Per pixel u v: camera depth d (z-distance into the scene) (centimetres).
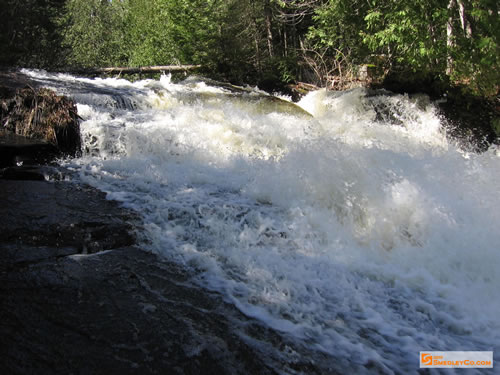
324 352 267
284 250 398
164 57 1800
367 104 1111
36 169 520
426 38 1108
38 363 221
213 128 728
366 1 1255
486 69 1023
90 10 3030
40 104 622
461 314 338
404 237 446
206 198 491
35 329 246
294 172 527
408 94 1166
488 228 459
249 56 1595
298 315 303
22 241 347
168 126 704
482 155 726
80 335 247
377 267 385
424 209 463
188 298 304
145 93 929
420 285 371
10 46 1425
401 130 1011
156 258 358
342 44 1437
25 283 289
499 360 284
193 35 1544
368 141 802
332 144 594
